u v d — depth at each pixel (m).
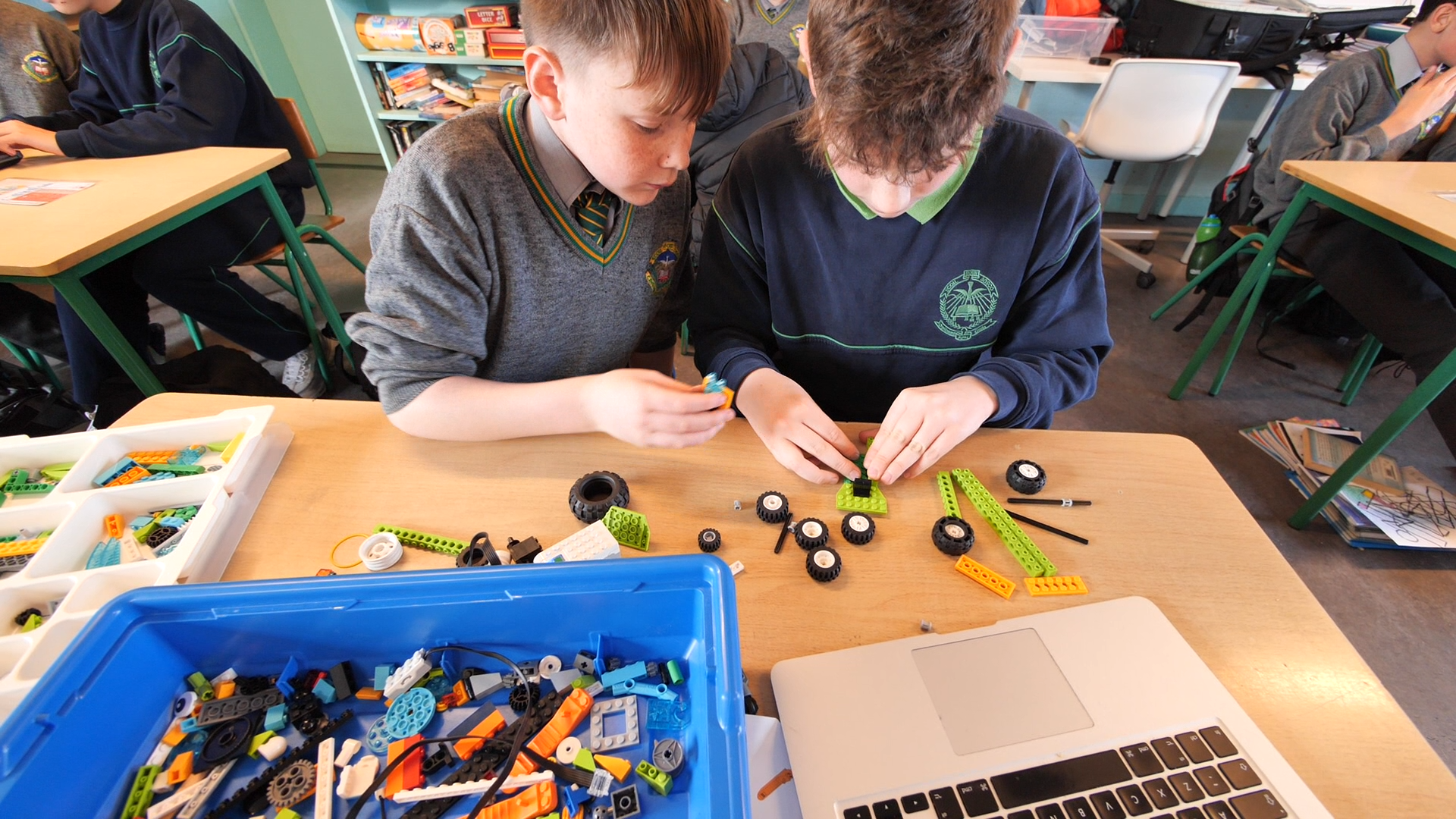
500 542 0.60
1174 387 2.02
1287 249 1.79
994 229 0.77
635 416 0.63
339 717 0.49
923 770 0.44
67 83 1.80
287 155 1.56
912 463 0.67
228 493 0.63
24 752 0.38
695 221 1.71
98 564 0.57
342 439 0.71
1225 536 0.62
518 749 0.45
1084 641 0.52
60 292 1.10
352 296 2.46
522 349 0.83
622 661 0.52
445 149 0.66
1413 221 1.21
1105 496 0.66
